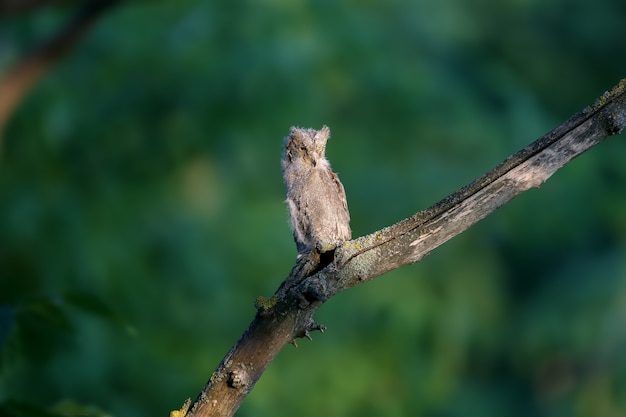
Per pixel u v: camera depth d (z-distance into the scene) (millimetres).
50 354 4172
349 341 16500
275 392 15414
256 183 15258
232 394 4270
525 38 19203
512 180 4090
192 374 14336
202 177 14875
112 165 14555
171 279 14703
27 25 13711
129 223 14578
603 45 19922
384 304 16719
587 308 19656
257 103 14219
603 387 19766
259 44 14281
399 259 4141
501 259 19969
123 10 14344
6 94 10023
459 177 16094
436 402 17453
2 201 13859
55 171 14109
